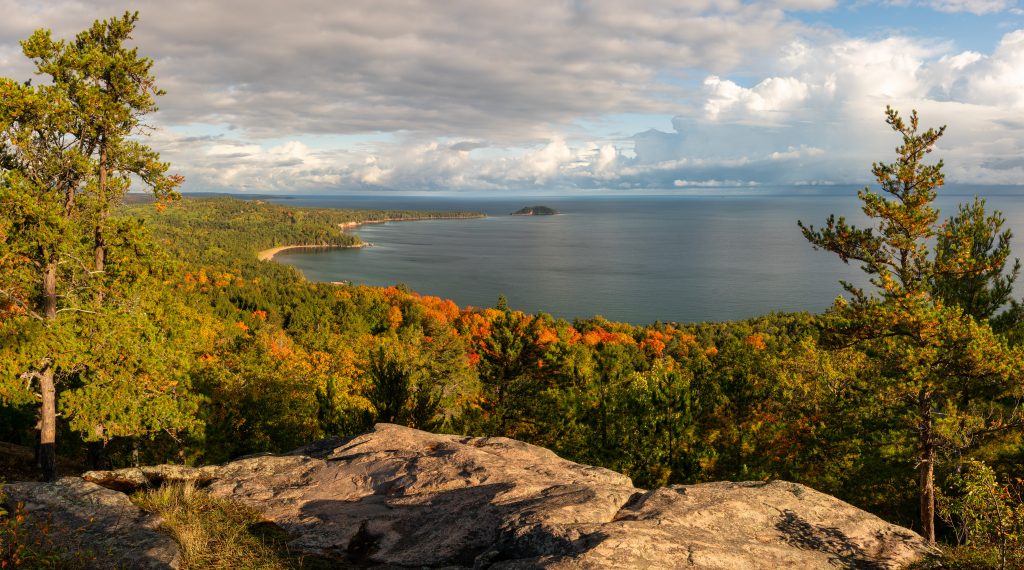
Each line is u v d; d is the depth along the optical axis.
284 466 8.64
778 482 7.18
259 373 26.36
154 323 19.59
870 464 16.83
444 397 24.36
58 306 17.80
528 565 4.74
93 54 17.34
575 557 4.68
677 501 6.40
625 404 21.39
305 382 28.62
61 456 25.08
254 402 24.64
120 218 19.23
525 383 22.55
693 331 124.12
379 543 6.05
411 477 7.71
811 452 18.55
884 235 14.40
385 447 9.32
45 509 6.21
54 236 15.75
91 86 17.53
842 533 6.07
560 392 22.92
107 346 17.05
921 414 14.08
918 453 14.52
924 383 13.16
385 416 18.77
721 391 20.67
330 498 7.38
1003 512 5.98
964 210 16.89
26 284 16.64
